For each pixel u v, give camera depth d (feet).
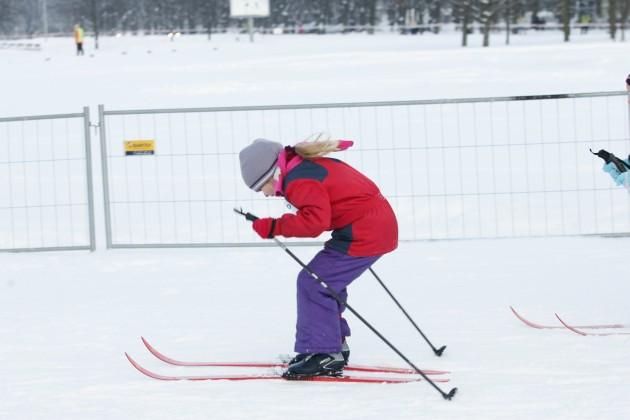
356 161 93.86
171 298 50.37
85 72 236.84
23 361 38.19
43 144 114.32
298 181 31.76
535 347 37.40
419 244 64.23
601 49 211.20
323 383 33.63
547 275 52.54
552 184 79.46
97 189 88.58
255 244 65.21
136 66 253.44
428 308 45.73
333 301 33.50
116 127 122.93
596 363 34.65
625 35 406.21
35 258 64.75
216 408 30.99
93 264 61.62
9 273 59.67
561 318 42.50
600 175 81.56
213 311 46.78
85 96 174.81
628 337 38.27
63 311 48.01
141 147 67.87
